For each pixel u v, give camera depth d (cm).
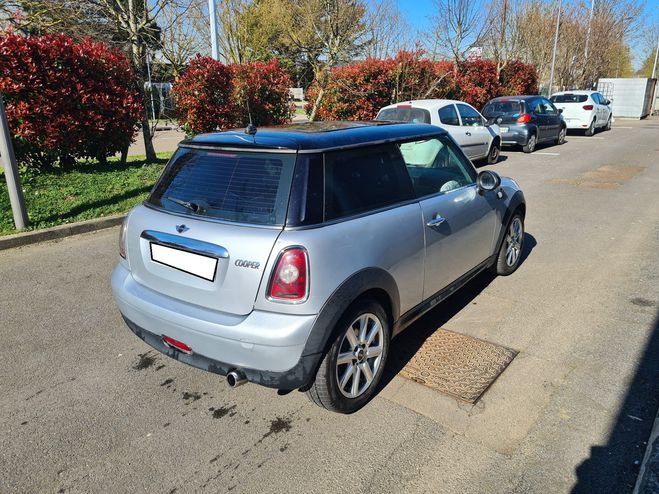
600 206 795
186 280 279
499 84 2044
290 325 250
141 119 974
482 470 249
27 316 434
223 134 317
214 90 1062
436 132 388
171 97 1113
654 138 1780
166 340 291
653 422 279
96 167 957
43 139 827
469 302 446
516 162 1278
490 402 303
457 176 402
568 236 637
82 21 1022
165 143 1745
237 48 1897
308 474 251
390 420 290
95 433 285
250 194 275
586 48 2833
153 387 330
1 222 665
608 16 2970
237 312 262
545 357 351
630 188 925
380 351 307
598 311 421
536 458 256
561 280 491
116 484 247
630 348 359
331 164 285
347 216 283
